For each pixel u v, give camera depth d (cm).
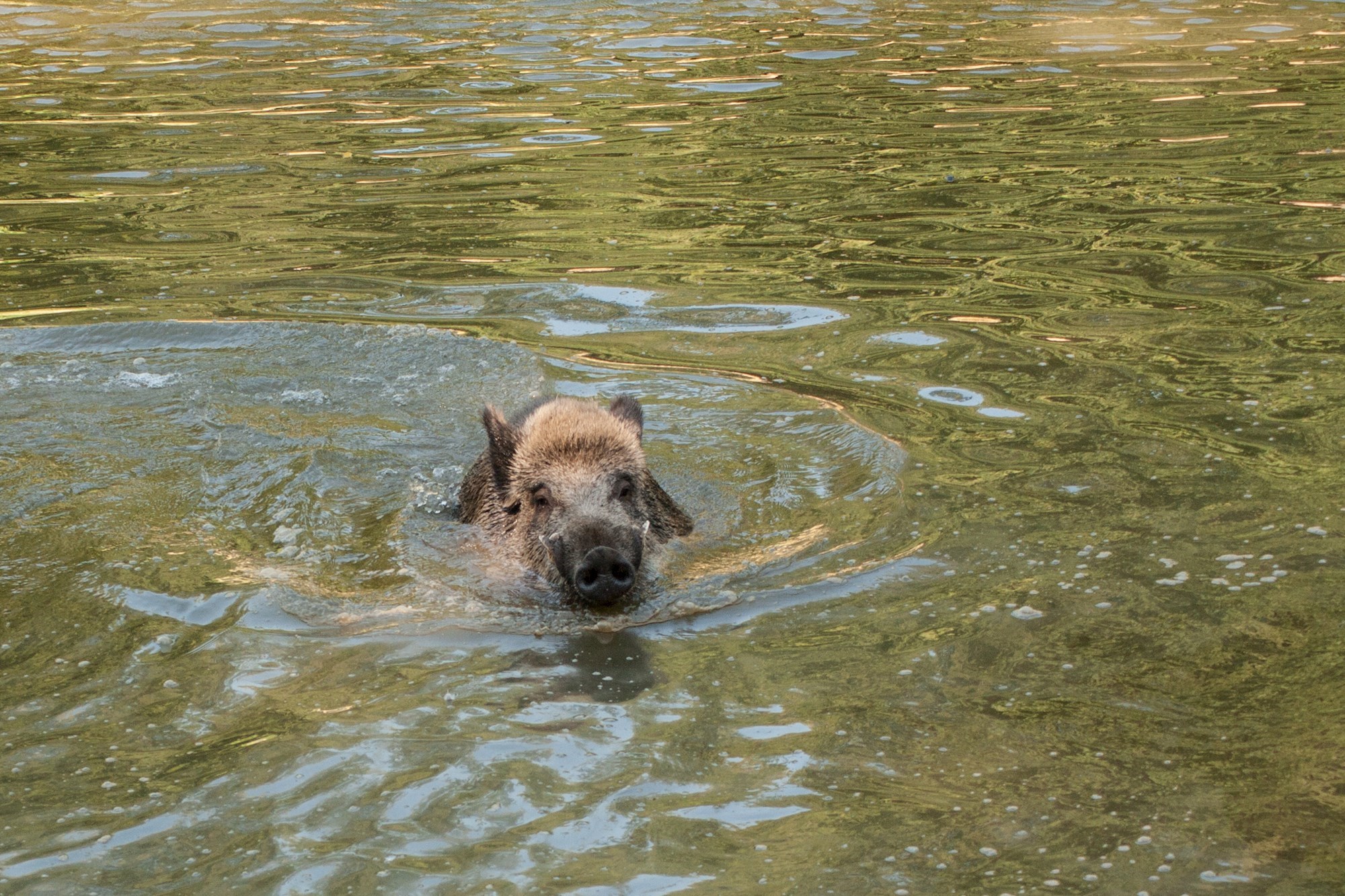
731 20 3031
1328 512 779
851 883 478
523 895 476
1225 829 504
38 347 1188
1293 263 1309
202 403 1069
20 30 2931
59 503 877
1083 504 809
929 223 1528
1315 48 2559
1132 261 1343
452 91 2336
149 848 506
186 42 2794
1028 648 651
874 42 2758
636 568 754
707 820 520
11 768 563
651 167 1827
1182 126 1967
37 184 1761
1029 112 2102
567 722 598
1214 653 637
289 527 856
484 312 1271
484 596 758
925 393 1019
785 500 863
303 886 482
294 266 1421
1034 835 505
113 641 683
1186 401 968
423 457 988
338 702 620
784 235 1499
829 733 582
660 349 1159
